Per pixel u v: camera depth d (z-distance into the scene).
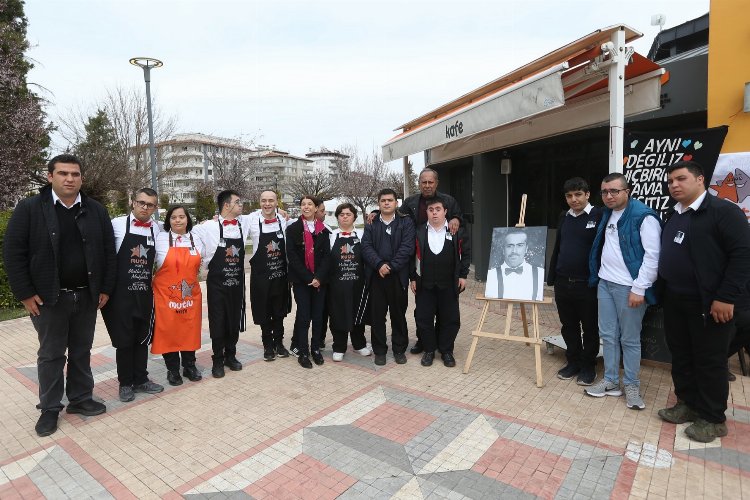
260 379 4.53
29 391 4.43
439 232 4.71
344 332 4.96
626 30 4.05
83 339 3.77
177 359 4.46
